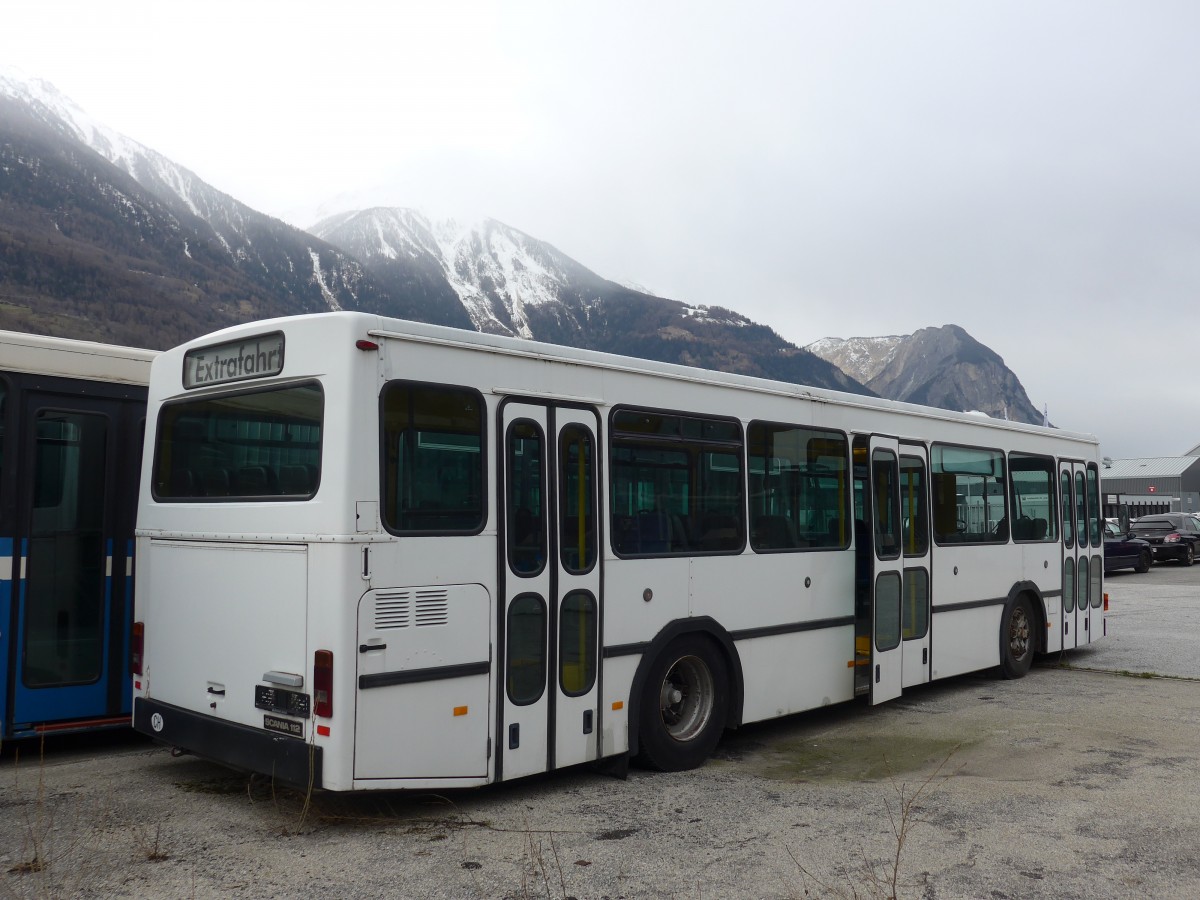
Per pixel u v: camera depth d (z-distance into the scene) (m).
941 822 5.82
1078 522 12.57
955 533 10.02
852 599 8.65
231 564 5.78
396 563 5.32
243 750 5.54
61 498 7.25
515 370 6.03
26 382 7.09
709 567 7.23
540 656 6.02
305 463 5.43
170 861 4.98
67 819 5.69
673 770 6.97
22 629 6.96
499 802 6.15
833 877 4.88
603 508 6.48
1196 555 32.94
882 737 8.20
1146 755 7.53
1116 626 16.11
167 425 6.61
